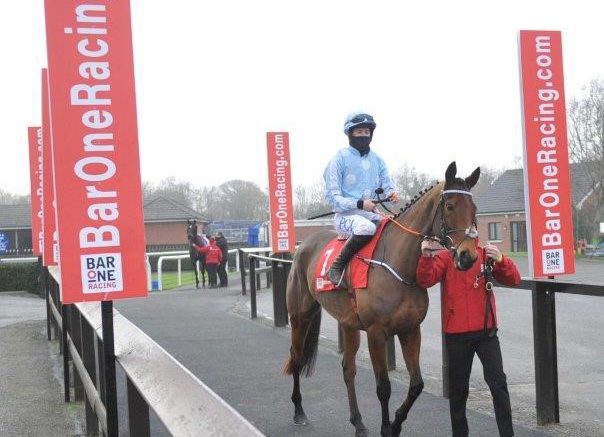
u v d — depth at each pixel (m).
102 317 3.33
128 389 2.83
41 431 5.07
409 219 4.27
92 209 3.29
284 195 13.84
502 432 3.91
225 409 1.85
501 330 9.40
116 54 3.30
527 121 5.01
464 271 3.94
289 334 9.53
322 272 4.85
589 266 24.75
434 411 5.31
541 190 5.03
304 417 5.09
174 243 44.50
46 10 3.20
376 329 4.30
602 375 6.55
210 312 12.25
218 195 74.69
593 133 31.11
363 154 4.99
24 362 7.80
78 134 3.26
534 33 5.00
